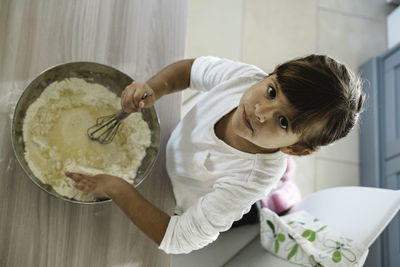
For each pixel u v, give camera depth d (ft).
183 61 2.99
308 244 3.63
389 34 7.27
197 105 2.90
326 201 4.09
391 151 6.31
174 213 3.00
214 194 2.53
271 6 6.89
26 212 2.57
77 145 2.64
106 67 2.62
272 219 3.94
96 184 2.49
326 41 7.00
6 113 2.59
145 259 2.81
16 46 2.68
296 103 2.08
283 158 2.56
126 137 2.77
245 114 2.30
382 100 6.68
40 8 2.76
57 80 2.57
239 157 2.57
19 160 2.34
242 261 4.05
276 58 6.66
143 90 2.44
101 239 2.72
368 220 3.54
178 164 2.85
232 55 6.48
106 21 2.92
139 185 2.86
